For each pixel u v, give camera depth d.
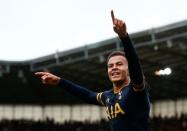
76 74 39.19
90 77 40.81
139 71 5.64
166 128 45.47
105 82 43.41
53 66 34.44
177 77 41.59
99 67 36.59
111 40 30.28
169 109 54.91
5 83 43.53
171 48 30.91
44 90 47.19
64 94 49.72
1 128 44.62
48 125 47.50
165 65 36.44
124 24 5.43
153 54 32.69
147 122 5.91
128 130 5.82
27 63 35.47
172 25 27.34
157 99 55.44
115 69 5.99
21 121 48.06
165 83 44.69
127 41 5.56
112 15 5.43
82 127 47.94
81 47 31.95
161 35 28.50
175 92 51.09
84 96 6.62
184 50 31.42
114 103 5.99
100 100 6.39
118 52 6.09
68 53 32.78
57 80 6.67
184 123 45.72
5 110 51.06
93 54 31.89
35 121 49.78
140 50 31.31
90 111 55.59
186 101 53.53
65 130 47.50
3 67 35.47
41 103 52.31
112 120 5.99
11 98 49.56
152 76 40.69
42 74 6.68
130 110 5.82
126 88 5.96
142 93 5.80
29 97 49.59
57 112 53.78
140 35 28.77
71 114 54.56
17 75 39.62
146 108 5.86
